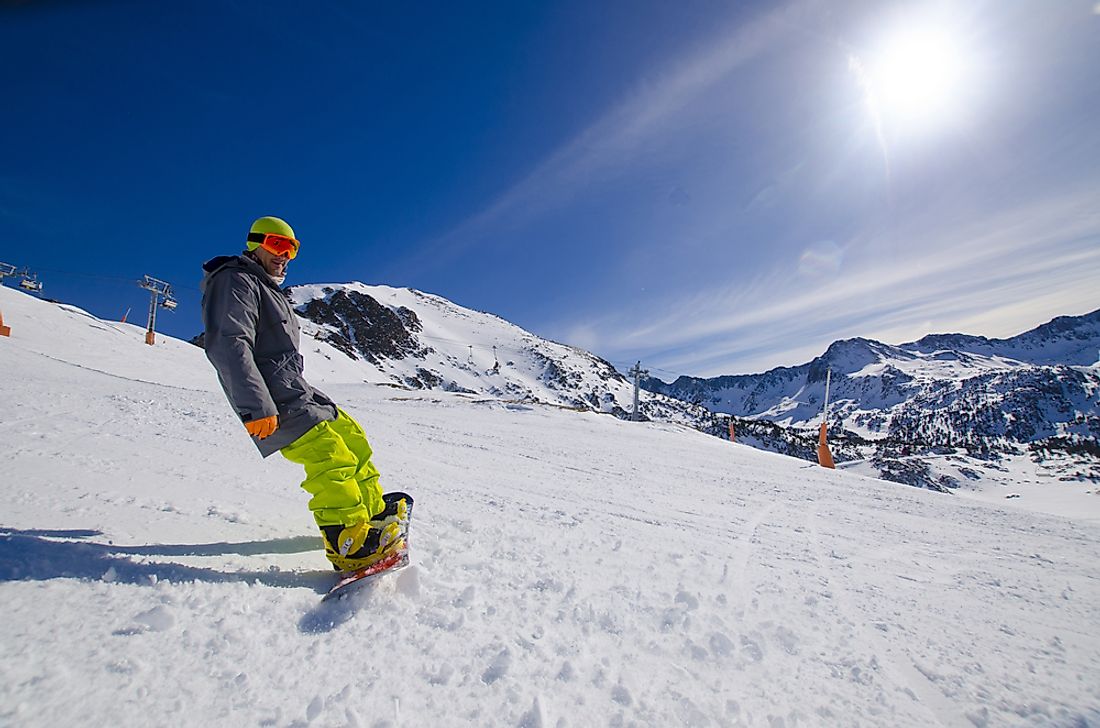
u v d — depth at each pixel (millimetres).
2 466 2672
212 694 1184
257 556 2053
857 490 7316
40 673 1126
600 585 2250
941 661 1884
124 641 1305
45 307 24453
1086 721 1545
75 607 1403
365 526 1928
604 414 18547
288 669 1329
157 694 1146
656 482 6469
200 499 2713
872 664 1807
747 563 3010
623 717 1334
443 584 2016
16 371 10148
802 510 5441
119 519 2170
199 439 4863
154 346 25594
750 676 1631
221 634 1426
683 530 3799
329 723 1153
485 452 7684
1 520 1919
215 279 1866
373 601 1758
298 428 1911
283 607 1639
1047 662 1957
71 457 3166
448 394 23953
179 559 1864
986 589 2986
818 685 1627
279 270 2088
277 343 1958
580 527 3400
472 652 1544
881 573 3141
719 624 1991
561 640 1695
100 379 11523
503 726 1232
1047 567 3738
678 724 1334
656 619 1956
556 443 9891
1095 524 5992
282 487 3354
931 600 2654
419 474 5102
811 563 3203
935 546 4188
